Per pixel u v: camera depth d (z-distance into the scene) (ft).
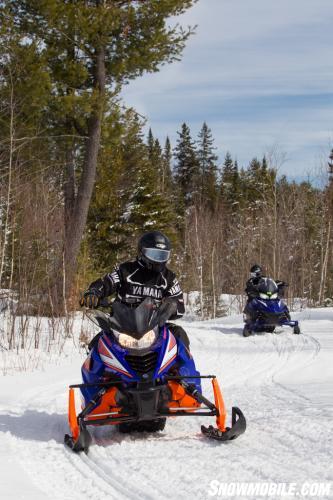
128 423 18.10
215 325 56.54
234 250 117.08
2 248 43.47
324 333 44.78
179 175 203.41
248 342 41.91
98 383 16.49
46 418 20.54
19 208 45.85
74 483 13.58
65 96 51.60
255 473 13.73
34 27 52.70
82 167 62.80
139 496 12.60
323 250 109.09
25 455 15.90
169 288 18.57
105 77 56.85
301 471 13.73
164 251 18.04
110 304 18.06
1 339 42.01
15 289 44.39
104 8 51.31
